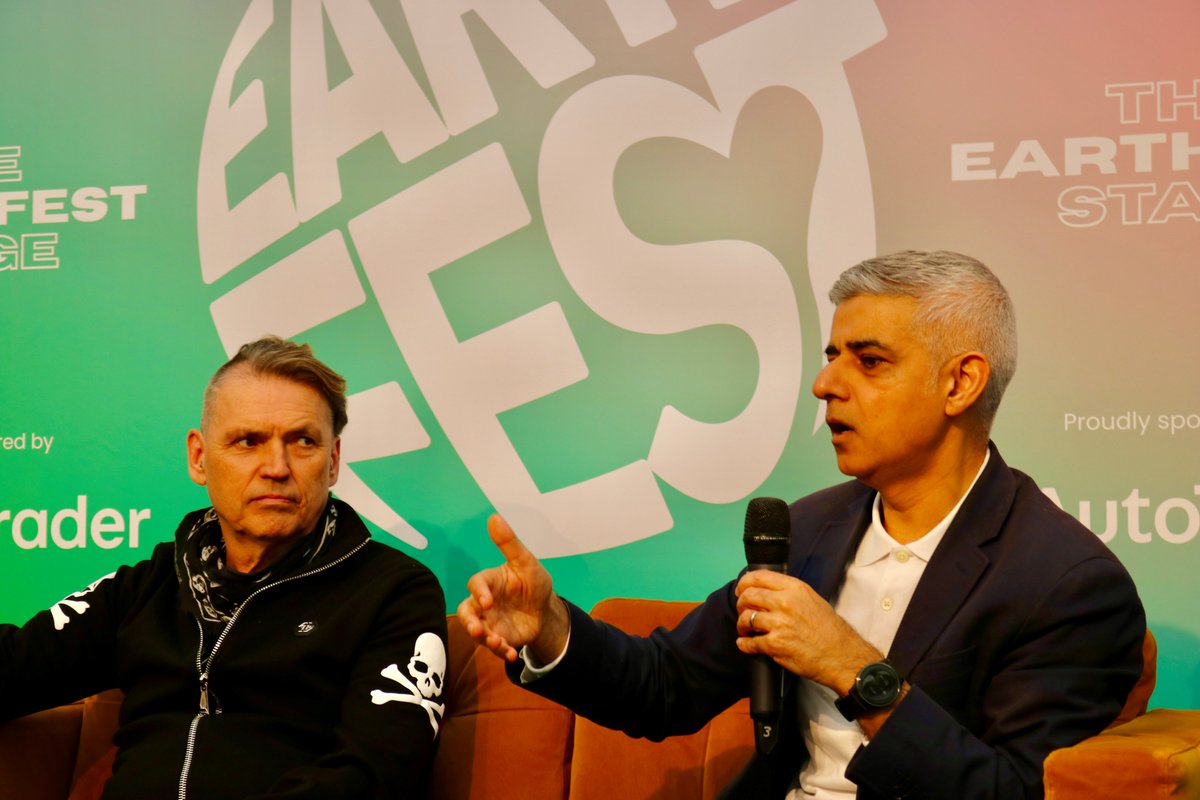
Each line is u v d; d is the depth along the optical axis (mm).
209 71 2594
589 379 2412
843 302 1709
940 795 1427
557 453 2418
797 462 2326
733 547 2344
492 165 2473
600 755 2047
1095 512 2217
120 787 1896
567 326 2426
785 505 1644
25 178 2635
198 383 2557
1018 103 2275
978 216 2281
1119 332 2223
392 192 2506
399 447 2475
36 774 2111
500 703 2121
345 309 2512
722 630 1805
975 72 2295
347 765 1814
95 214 2615
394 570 2070
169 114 2604
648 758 2027
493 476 2438
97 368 2594
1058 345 2244
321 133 2539
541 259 2441
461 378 2461
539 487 2420
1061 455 2234
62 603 2123
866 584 1736
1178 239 2209
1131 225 2227
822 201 2340
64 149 2627
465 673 2170
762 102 2369
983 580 1622
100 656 2129
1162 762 1313
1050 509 1688
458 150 2486
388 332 2492
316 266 2527
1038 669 1539
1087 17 2258
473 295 2465
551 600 1662
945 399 1653
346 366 2506
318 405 2068
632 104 2422
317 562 2045
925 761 1434
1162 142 2223
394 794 1844
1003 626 1577
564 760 2086
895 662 1611
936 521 1711
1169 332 2203
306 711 1972
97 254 2609
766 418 2342
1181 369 2195
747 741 1995
